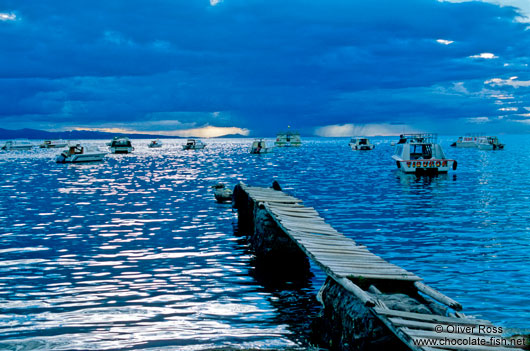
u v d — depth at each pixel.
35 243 17.64
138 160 86.88
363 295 7.89
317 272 14.12
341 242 12.45
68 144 153.50
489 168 57.25
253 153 112.81
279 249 15.08
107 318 10.05
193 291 11.99
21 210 26.14
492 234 18.64
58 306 10.77
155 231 20.11
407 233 18.98
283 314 10.39
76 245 17.33
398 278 9.15
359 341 7.48
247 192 22.00
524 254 15.36
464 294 11.43
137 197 31.88
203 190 36.09
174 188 37.66
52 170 60.78
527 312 10.22
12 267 14.21
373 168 60.09
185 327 9.59
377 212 24.64
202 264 14.73
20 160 88.75
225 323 9.84
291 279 13.27
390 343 7.21
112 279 13.00
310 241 12.30
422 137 54.12
